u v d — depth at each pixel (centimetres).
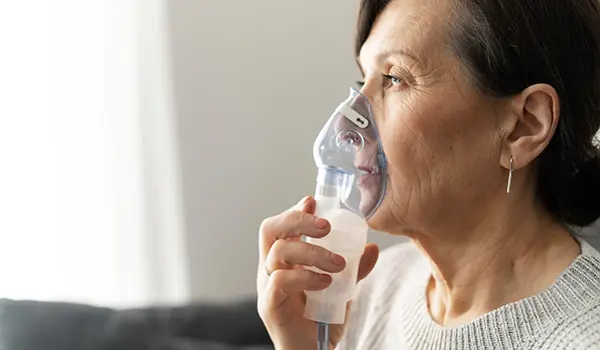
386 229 110
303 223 101
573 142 105
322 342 103
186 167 262
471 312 110
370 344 129
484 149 103
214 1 259
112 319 200
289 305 112
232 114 264
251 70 263
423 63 102
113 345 196
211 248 267
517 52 99
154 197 259
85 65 249
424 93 103
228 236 268
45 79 246
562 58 101
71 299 247
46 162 247
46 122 246
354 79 259
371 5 109
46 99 246
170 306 208
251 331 207
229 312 209
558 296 100
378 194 105
